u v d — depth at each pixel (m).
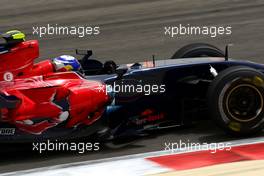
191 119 25.50
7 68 22.83
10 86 22.78
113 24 48.94
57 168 21.78
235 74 23.31
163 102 25.09
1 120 22.30
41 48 42.94
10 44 22.81
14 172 21.56
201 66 25.59
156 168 21.19
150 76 25.02
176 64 25.70
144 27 47.47
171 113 25.25
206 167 21.00
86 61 26.14
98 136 23.86
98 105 23.66
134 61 39.03
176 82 25.34
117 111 24.50
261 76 23.58
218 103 23.39
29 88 22.86
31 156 23.31
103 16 51.72
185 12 51.34
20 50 22.97
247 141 23.69
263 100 23.77
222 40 43.00
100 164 21.95
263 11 50.31
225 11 50.97
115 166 21.64
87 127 23.67
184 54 28.55
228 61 26.05
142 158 22.39
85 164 22.06
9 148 23.03
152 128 24.88
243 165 20.97
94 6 55.72
